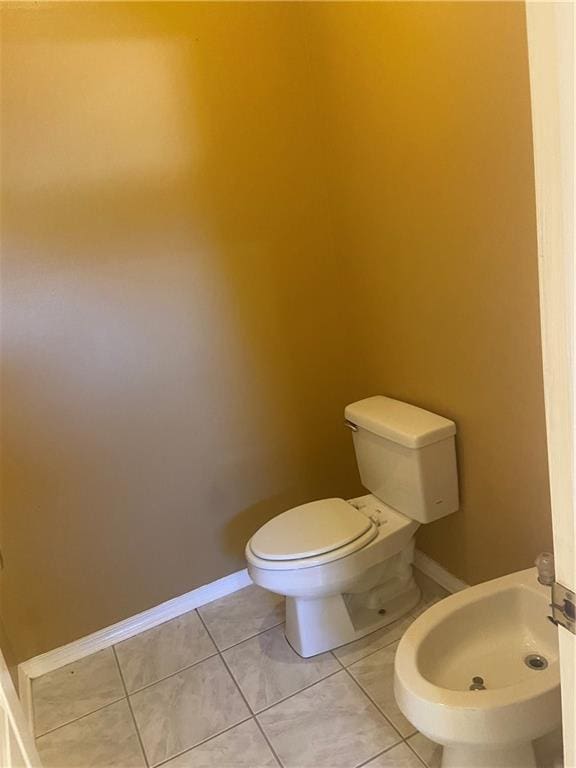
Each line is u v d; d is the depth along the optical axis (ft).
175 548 7.52
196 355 7.10
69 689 6.79
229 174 6.86
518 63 4.63
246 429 7.57
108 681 6.82
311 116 7.13
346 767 5.40
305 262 7.47
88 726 6.27
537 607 5.17
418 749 5.45
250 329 7.32
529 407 5.47
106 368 6.68
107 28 6.05
